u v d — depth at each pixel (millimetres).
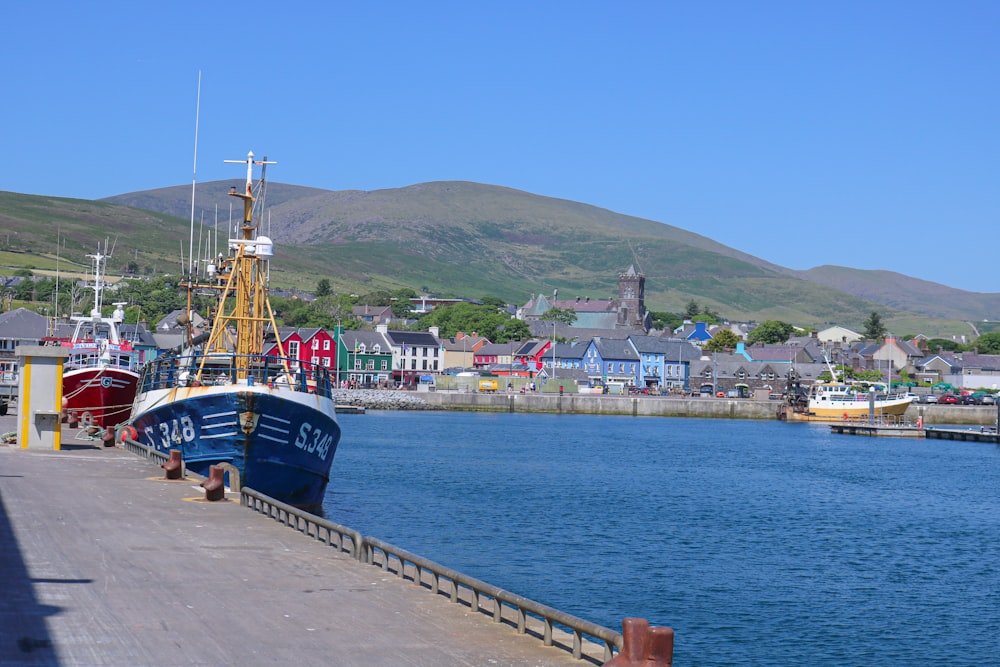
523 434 113500
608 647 15906
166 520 28125
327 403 44156
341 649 16797
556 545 43250
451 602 20297
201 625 17797
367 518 47938
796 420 161375
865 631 32312
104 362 59000
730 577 38812
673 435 120312
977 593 37812
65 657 15617
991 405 167125
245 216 46562
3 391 88312
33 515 27938
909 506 61750
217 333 45031
